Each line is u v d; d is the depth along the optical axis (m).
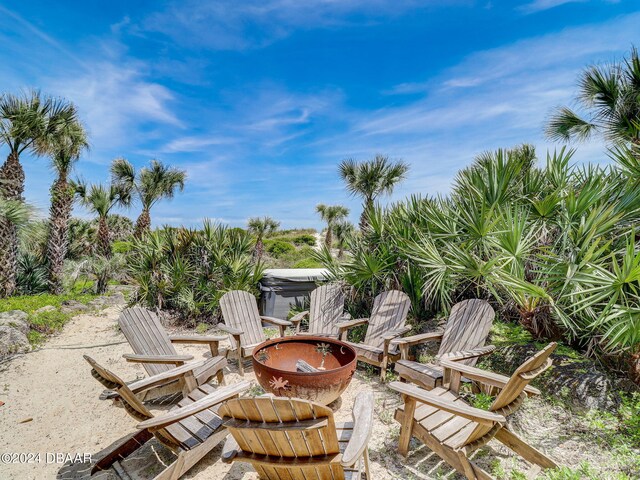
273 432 1.77
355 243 6.45
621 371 3.59
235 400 1.73
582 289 3.37
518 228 3.77
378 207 6.13
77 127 9.38
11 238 8.03
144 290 6.86
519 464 2.61
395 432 3.02
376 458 2.70
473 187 4.86
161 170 13.79
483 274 4.07
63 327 6.43
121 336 6.00
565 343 4.26
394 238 5.69
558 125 8.30
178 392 3.34
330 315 5.20
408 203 6.14
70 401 3.76
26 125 8.11
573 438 2.92
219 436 2.58
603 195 3.89
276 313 6.74
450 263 4.59
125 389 2.35
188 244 7.19
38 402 3.73
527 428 3.07
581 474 2.42
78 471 2.63
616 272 3.04
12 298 7.95
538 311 4.07
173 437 2.46
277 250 18.52
